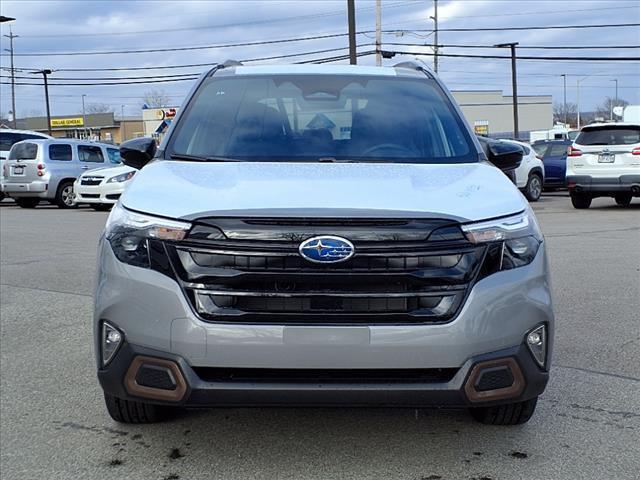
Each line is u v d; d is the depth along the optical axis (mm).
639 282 7691
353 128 4332
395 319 3074
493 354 3139
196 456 3607
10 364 5160
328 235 3051
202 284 3080
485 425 3947
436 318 3090
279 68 4957
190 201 3252
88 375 4914
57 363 5176
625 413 4129
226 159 4039
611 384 4602
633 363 5008
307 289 3057
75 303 7078
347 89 4680
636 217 14516
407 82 4840
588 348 5359
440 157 4152
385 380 3102
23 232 13430
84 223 15297
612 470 3428
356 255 3055
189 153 4121
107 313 3217
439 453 3619
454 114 4547
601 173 15719
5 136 22109
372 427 3945
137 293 3143
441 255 3109
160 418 3945
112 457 3617
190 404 3104
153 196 3357
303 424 3984
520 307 3189
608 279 7855
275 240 3059
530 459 3549
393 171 3764
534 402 3717
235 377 3107
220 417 4090
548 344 3309
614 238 11133
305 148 4152
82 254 10312
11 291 7668
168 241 3137
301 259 3049
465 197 3365
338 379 3092
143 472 3449
